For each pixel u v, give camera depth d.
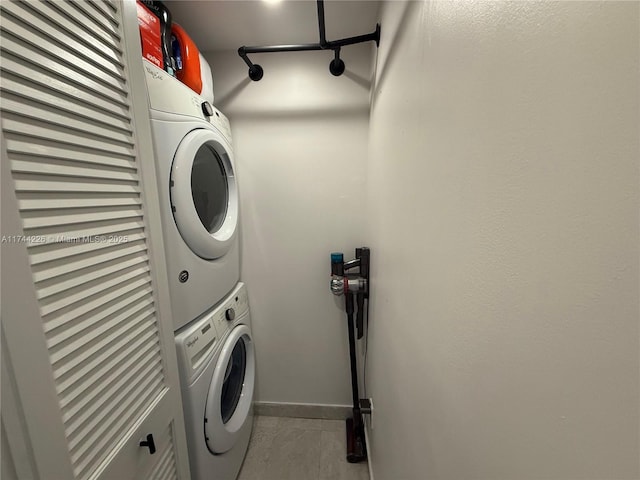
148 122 0.68
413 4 0.61
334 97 1.42
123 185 0.60
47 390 0.42
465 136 0.37
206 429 0.98
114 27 0.57
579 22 0.19
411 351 0.64
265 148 1.49
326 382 1.73
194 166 1.06
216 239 1.08
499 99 0.29
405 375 0.70
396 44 0.79
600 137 0.18
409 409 0.66
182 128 0.93
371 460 1.32
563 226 0.21
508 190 0.28
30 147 0.41
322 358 1.71
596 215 0.18
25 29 0.40
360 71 1.39
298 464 1.43
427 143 0.52
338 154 1.47
